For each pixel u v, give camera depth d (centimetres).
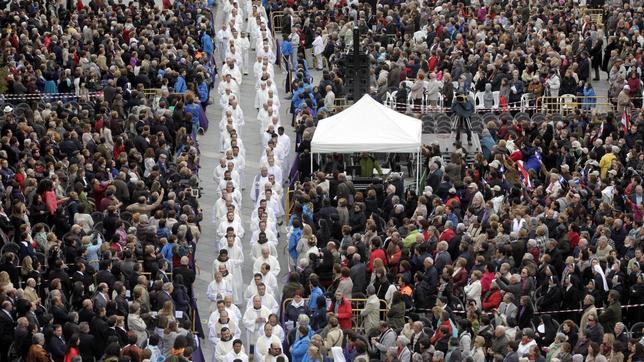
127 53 15300
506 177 12269
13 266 9906
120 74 14750
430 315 9762
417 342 8825
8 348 9138
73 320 9138
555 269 10169
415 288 9831
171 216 10944
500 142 12644
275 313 9750
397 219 11106
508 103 15062
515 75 15212
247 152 14425
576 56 15888
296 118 14712
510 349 8706
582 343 9100
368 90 14100
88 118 13112
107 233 10912
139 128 13012
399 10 17812
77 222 10956
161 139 12788
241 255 10831
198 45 16462
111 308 9331
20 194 11144
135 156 12144
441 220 10762
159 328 9125
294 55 16812
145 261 10144
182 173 11969
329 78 15025
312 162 12556
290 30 17575
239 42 16750
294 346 9144
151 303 9638
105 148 12225
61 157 12200
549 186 11694
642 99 15188
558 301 9750
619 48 16525
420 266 10194
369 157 12550
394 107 14750
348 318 9581
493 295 9625
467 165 12800
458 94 13525
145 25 16562
